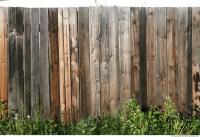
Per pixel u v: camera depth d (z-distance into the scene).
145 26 7.30
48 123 6.99
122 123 6.87
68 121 7.30
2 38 7.20
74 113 7.31
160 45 7.32
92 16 7.25
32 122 7.06
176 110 7.38
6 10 7.18
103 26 7.27
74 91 7.30
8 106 7.24
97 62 7.29
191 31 7.33
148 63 7.33
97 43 7.27
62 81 7.29
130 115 6.88
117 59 7.30
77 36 7.26
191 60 7.35
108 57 7.30
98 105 7.32
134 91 7.34
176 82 7.37
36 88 7.27
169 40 7.32
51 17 7.23
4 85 7.25
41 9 7.21
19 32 7.21
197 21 7.32
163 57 7.34
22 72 7.25
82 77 7.29
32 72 7.26
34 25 7.22
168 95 7.37
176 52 7.34
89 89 7.31
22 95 7.26
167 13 7.30
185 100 7.38
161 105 7.36
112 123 7.02
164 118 6.86
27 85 7.26
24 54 7.24
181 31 7.32
